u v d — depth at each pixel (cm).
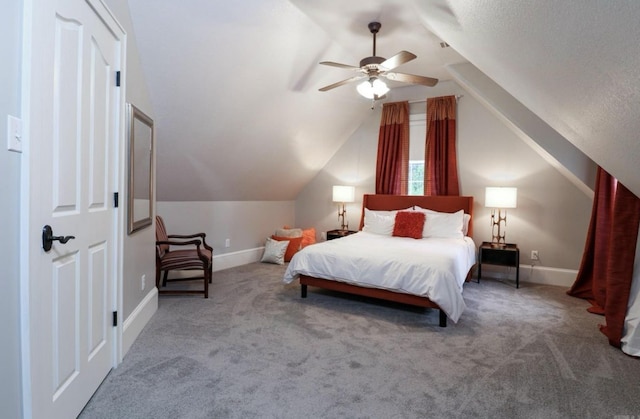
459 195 481
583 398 181
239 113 372
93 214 176
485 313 317
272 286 395
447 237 428
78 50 157
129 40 237
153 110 303
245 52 313
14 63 115
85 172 166
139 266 261
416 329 275
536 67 180
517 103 384
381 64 294
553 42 141
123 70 211
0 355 109
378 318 298
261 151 452
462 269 331
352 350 235
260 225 555
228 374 201
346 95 471
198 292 354
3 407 111
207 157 395
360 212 565
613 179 317
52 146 137
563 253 423
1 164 109
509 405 174
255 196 534
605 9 97
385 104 527
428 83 328
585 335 266
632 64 113
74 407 156
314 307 325
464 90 475
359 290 321
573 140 254
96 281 180
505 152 453
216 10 265
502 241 456
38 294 127
